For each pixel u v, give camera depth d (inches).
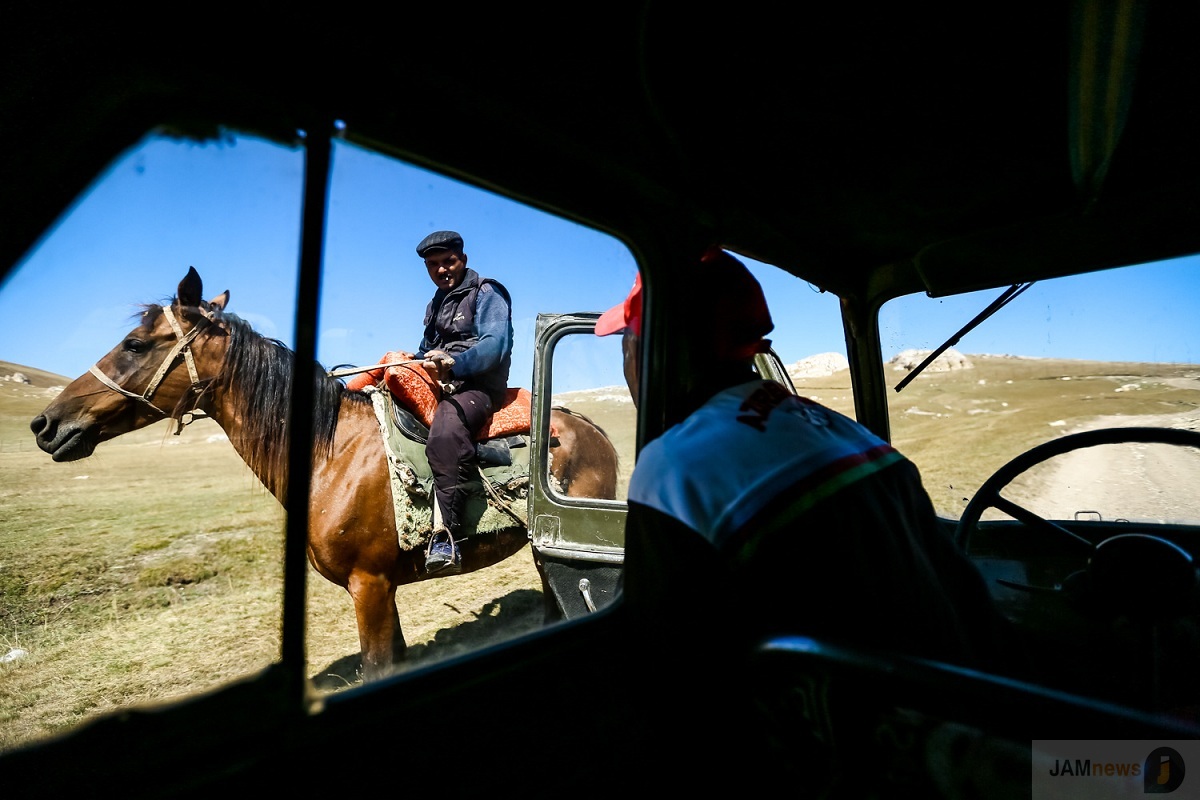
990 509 88.1
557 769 36.3
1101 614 52.4
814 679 32.4
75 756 25.4
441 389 120.2
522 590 145.9
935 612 34.5
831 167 55.6
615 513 118.6
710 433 36.6
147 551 182.1
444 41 32.9
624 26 35.1
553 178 41.6
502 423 125.6
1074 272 70.8
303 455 30.7
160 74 25.9
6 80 23.4
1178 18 36.8
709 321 43.7
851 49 40.1
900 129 49.6
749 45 39.3
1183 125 50.5
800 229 67.6
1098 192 60.7
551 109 39.0
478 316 119.2
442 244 119.7
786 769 32.4
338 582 111.0
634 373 53.9
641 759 38.8
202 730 27.3
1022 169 56.9
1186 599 50.0
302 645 30.4
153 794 25.7
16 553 181.5
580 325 123.6
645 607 34.7
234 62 27.5
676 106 43.4
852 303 84.9
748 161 52.7
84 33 24.2
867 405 87.8
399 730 32.4
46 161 24.6
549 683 39.1
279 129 29.7
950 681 28.3
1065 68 42.1
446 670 35.7
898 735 31.3
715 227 53.7
